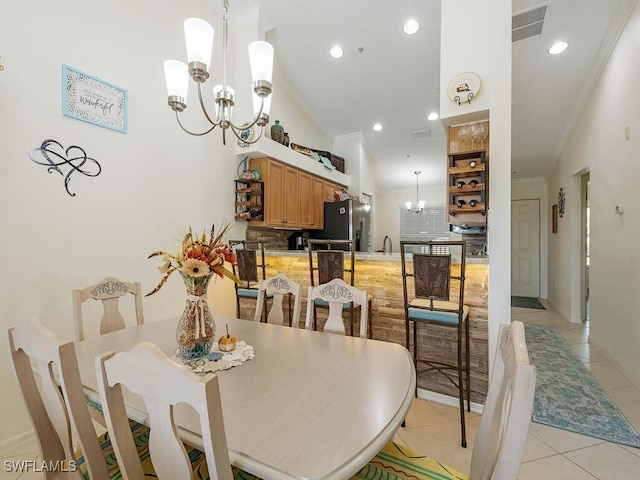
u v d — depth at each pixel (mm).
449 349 2340
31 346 905
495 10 2189
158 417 708
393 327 2602
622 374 2699
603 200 3115
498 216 2137
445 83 2363
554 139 4699
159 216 2639
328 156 4816
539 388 2465
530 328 4113
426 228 7117
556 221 5355
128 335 1615
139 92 2486
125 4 2389
